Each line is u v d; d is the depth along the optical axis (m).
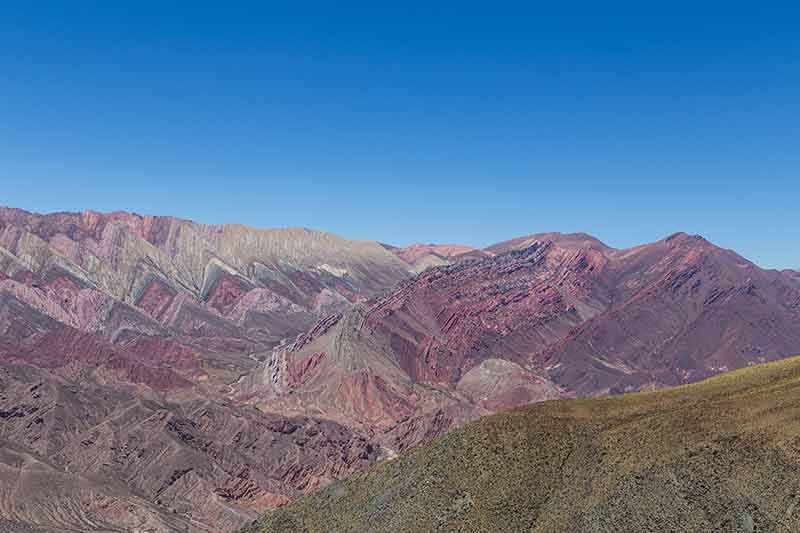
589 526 86.81
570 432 101.06
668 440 91.81
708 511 81.56
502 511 93.94
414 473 105.88
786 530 76.19
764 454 84.00
